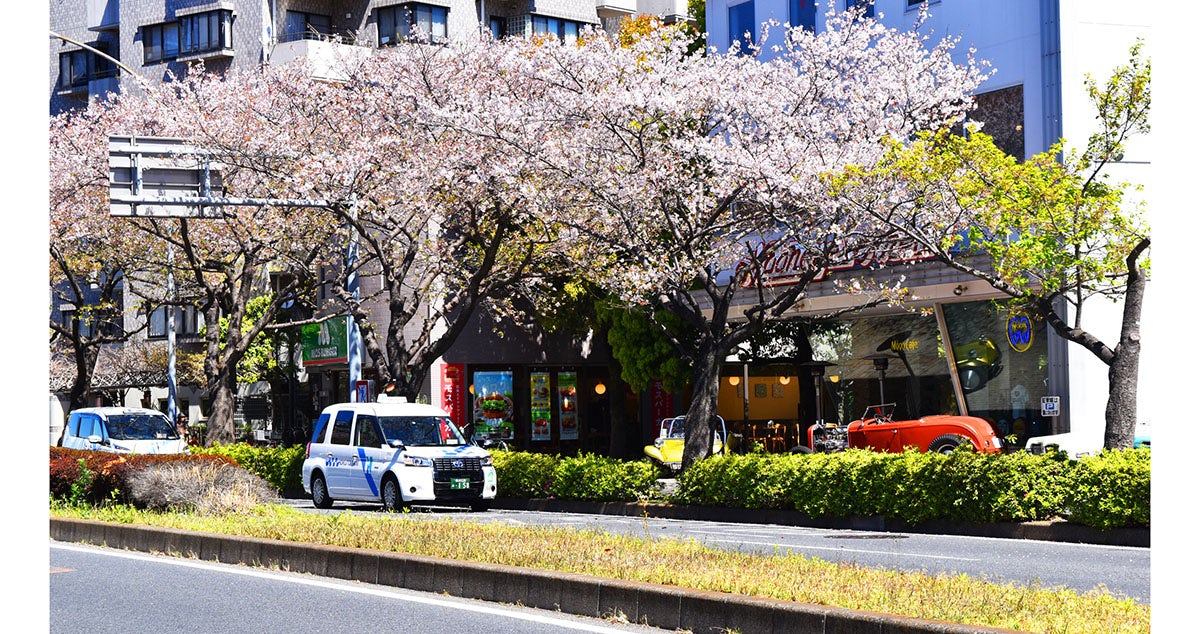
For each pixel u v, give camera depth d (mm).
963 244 28734
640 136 25062
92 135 36031
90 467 20812
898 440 28328
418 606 11297
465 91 29141
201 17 53031
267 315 35406
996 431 30750
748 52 37062
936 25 31625
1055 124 28625
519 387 46562
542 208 26047
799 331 37375
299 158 28797
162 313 55406
